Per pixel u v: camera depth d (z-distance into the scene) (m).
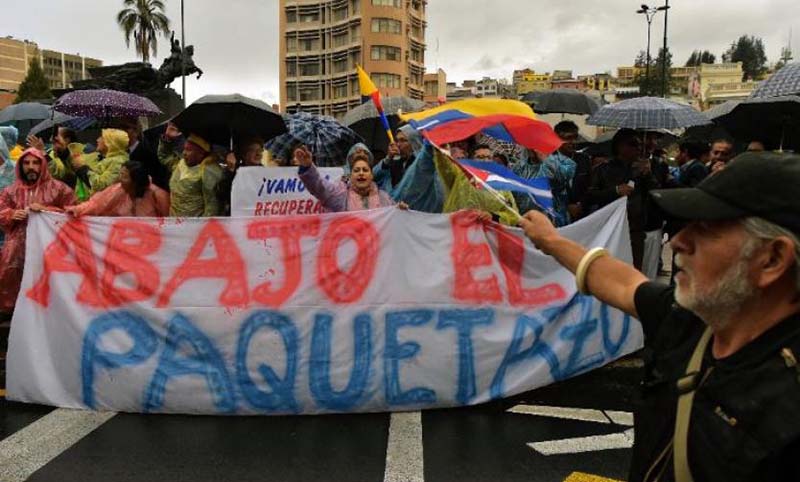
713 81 125.44
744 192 1.08
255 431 3.98
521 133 4.19
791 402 1.02
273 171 5.39
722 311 1.14
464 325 4.38
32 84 66.44
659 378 1.29
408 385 4.28
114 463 3.55
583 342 4.69
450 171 5.02
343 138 7.39
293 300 4.27
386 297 4.30
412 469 3.49
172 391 4.20
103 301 4.32
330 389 4.22
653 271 6.42
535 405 4.43
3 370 5.09
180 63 27.25
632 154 6.50
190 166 5.56
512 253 4.56
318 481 3.37
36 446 3.75
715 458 1.09
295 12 77.81
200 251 4.34
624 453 3.69
